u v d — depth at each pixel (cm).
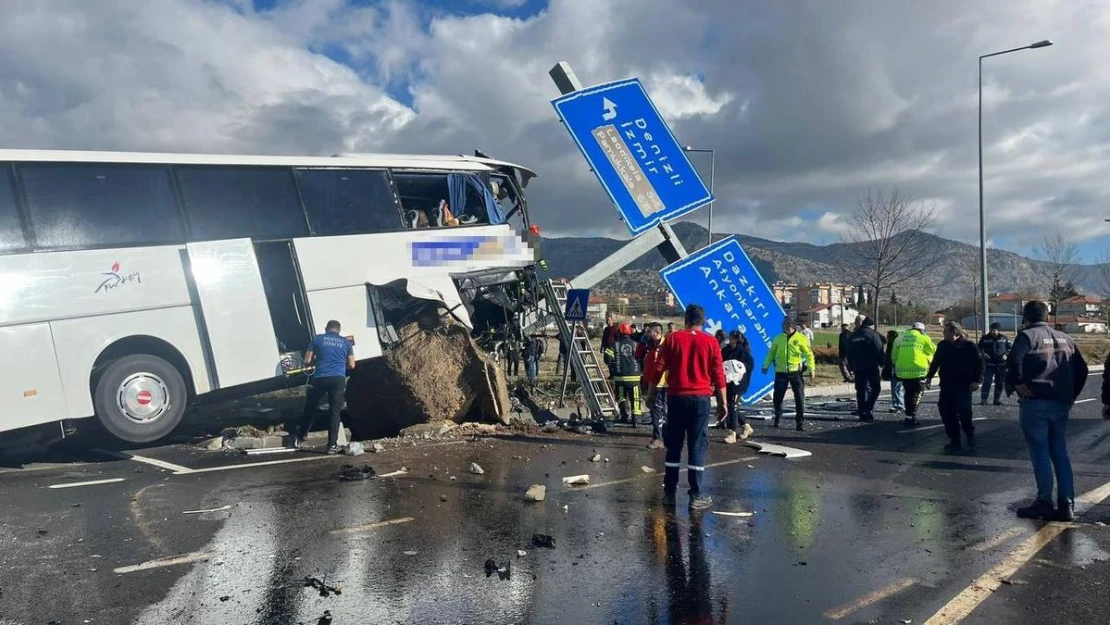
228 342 1064
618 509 722
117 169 1018
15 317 920
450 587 507
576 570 545
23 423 915
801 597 497
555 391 1611
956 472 930
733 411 1200
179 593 489
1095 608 480
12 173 941
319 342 1023
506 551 585
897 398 1600
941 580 530
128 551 573
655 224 1617
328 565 546
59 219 965
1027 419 709
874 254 3019
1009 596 500
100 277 982
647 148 1630
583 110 1577
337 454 1001
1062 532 654
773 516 703
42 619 444
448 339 1259
